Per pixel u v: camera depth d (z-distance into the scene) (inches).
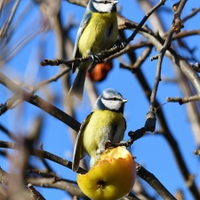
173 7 341.4
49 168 417.1
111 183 253.4
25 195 288.4
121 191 255.0
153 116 280.4
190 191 482.9
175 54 414.0
